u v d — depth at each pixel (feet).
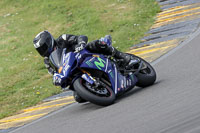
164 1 181.06
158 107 54.24
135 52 121.60
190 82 65.46
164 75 81.05
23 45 167.84
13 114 99.86
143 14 167.12
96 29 165.17
